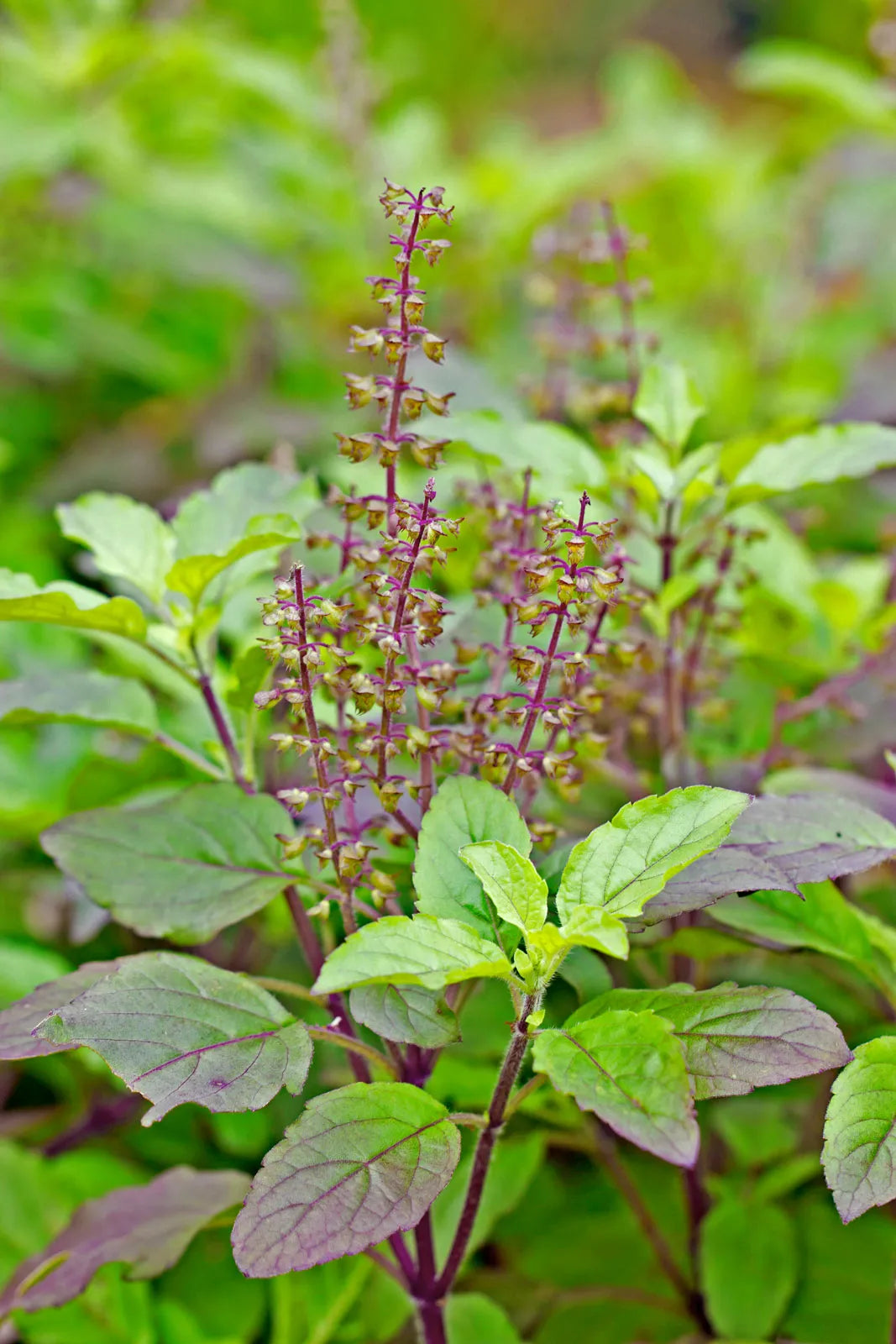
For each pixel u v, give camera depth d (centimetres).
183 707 65
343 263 104
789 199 123
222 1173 56
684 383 59
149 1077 48
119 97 110
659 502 57
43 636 72
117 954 68
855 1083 50
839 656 63
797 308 112
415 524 50
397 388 52
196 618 55
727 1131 61
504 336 105
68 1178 61
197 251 98
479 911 50
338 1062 61
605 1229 63
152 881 53
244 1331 61
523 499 55
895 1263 60
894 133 107
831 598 63
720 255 122
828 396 104
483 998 59
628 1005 50
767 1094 63
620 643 54
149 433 96
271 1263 47
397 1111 49
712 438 99
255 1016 50
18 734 73
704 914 54
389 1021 50
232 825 54
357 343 51
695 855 49
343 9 104
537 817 55
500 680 54
